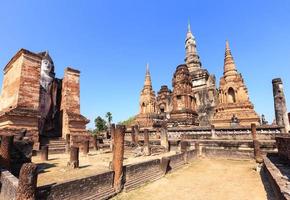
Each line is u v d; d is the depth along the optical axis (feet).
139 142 85.10
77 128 83.41
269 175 32.86
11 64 73.67
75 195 24.25
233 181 38.32
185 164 55.06
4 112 62.34
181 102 121.19
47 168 40.98
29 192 19.34
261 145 61.57
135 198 29.55
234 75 118.52
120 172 31.71
